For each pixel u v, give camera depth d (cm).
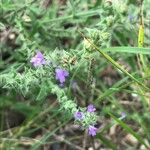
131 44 33
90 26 28
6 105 30
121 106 31
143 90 26
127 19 27
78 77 25
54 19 27
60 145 31
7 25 27
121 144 32
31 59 22
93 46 21
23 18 27
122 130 32
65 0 33
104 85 32
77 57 21
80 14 27
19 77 21
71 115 21
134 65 30
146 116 30
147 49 22
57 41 29
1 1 25
